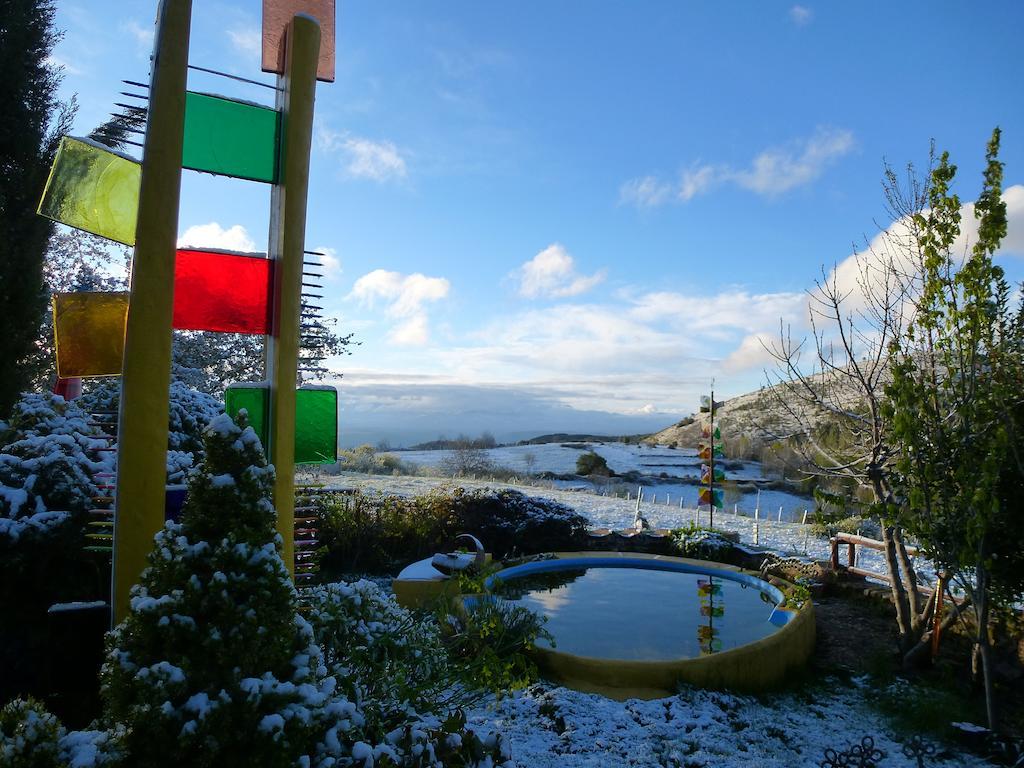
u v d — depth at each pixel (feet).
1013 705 19.66
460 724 11.32
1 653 14.92
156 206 11.51
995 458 17.61
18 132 21.86
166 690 7.73
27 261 21.80
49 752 6.27
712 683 20.15
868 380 22.95
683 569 33.65
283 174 12.82
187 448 22.82
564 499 58.23
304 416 13.56
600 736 16.38
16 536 15.38
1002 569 19.19
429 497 37.58
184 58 11.84
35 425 19.39
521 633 19.43
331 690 9.18
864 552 38.78
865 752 15.65
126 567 11.23
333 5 13.67
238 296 12.93
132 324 11.39
